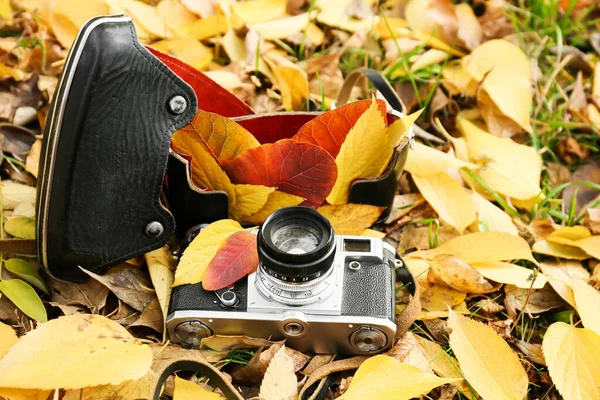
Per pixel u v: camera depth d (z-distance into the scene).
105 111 0.73
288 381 0.74
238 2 1.01
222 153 0.79
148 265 0.80
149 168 0.76
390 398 0.72
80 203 0.75
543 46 1.03
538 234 0.87
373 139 0.80
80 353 0.72
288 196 0.80
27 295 0.78
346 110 0.79
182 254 0.77
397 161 0.81
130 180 0.76
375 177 0.82
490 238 0.82
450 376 0.77
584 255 0.86
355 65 1.00
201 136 0.78
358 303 0.75
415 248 0.86
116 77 0.73
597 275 0.84
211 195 0.79
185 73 0.83
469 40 1.02
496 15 1.04
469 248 0.83
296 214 0.75
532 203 0.90
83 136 0.73
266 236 0.73
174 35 0.98
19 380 0.70
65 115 0.73
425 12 1.02
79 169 0.74
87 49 0.72
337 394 0.77
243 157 0.78
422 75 0.99
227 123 0.77
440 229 0.87
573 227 0.85
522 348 0.80
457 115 0.97
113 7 0.96
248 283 0.76
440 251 0.83
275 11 1.01
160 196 0.80
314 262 0.72
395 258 0.79
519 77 0.96
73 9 0.95
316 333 0.76
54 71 0.95
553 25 1.05
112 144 0.74
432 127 0.97
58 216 0.75
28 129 0.91
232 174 0.79
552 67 1.02
